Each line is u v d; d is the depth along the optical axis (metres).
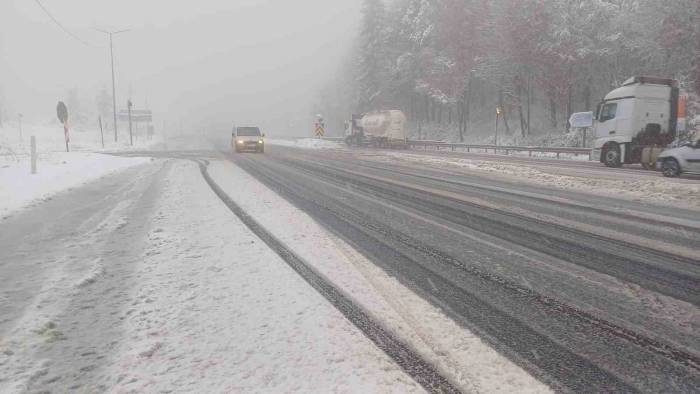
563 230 6.31
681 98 17.39
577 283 4.08
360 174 14.14
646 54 29.17
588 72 34.66
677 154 13.70
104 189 10.26
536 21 33.59
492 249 5.23
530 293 3.82
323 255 4.85
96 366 2.59
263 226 6.28
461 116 44.22
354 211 7.61
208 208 7.69
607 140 17.77
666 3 26.80
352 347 2.81
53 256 4.79
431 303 3.56
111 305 3.46
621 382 2.46
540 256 4.96
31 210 7.54
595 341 2.95
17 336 2.94
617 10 31.59
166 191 9.82
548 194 10.08
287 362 2.62
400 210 7.76
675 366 2.64
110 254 4.86
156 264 4.50
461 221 6.87
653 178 13.04
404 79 51.09
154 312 3.32
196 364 2.60
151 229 6.07
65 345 2.83
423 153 28.53
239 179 12.30
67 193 9.56
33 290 3.78
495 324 3.19
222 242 5.37
